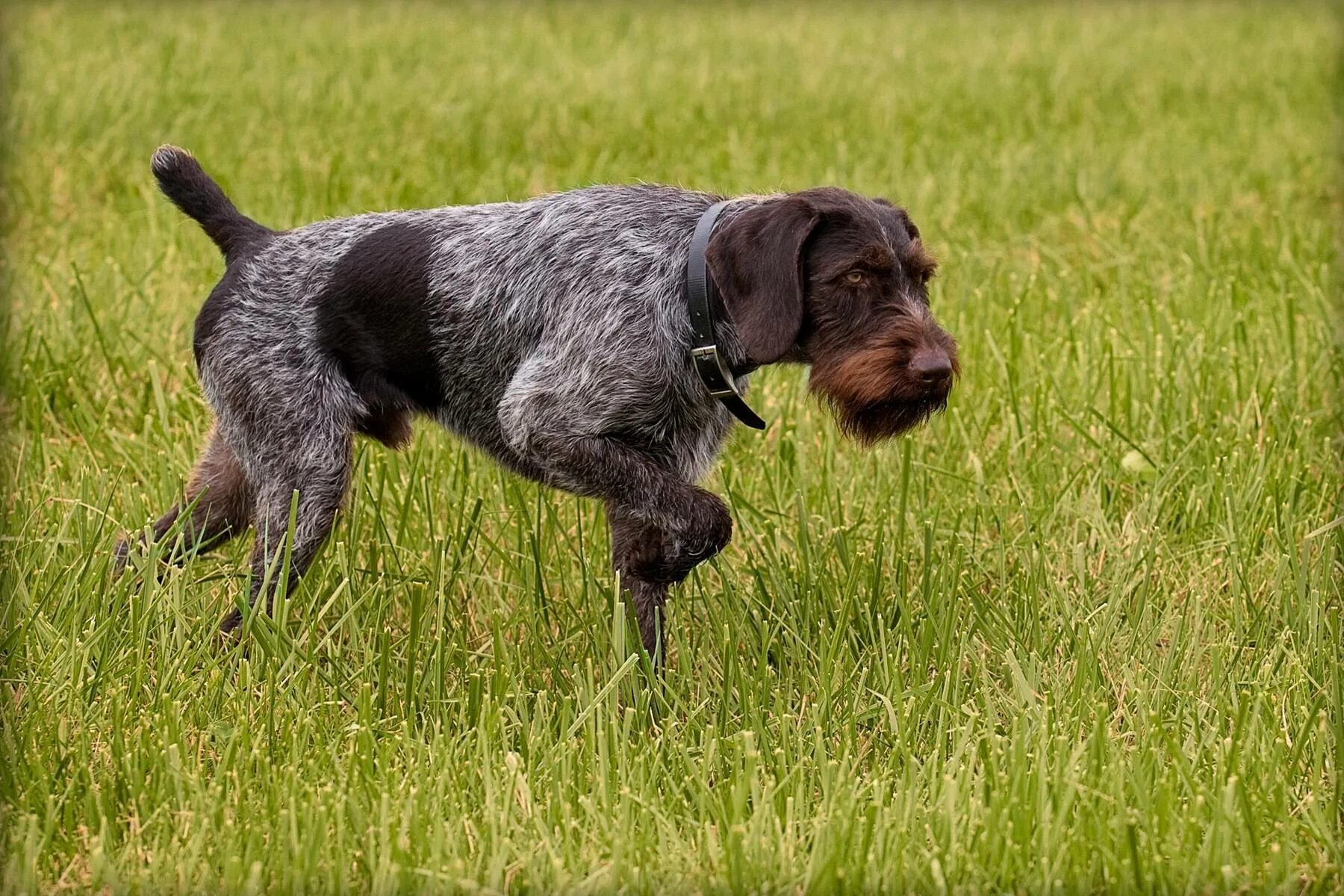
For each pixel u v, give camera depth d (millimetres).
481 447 10008
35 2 30938
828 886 7227
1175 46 31812
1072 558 10820
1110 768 8023
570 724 8555
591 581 10375
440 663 9109
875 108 24594
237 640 9672
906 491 10734
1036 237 17547
